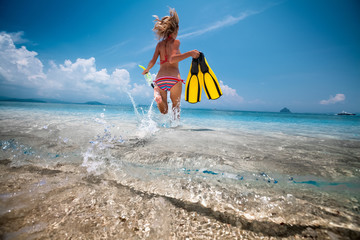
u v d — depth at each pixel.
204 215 0.80
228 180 1.17
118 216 0.78
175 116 3.79
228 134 3.02
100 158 1.50
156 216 0.79
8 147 1.68
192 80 3.78
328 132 4.24
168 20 3.19
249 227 0.73
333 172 1.34
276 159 1.63
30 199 0.87
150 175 1.23
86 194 0.94
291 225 0.74
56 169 1.25
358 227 0.73
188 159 1.54
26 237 0.63
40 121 3.80
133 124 3.62
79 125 3.26
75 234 0.66
